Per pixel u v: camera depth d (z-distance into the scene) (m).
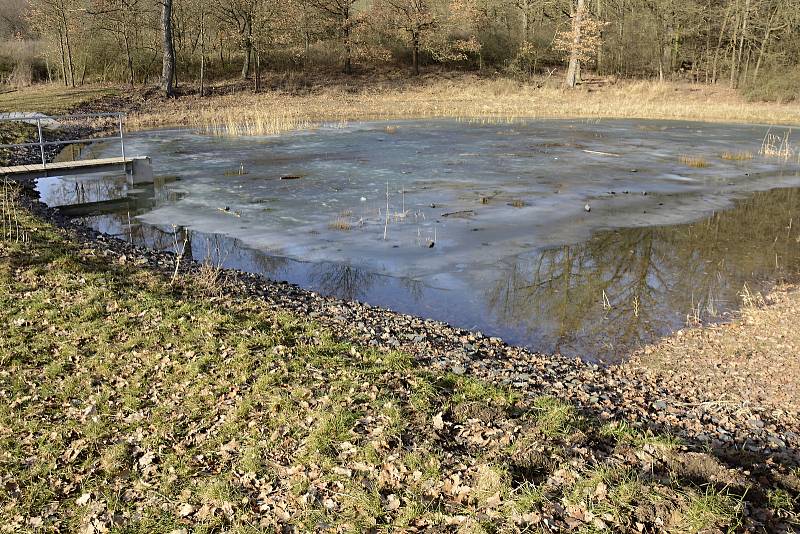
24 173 15.45
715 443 5.88
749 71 42.38
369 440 5.38
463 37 51.06
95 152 22.86
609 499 4.52
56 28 38.41
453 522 4.45
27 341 7.34
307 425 5.65
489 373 7.12
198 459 5.32
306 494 4.80
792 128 31.14
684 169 20.66
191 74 43.94
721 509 4.41
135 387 6.40
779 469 5.37
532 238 13.12
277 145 24.80
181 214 14.94
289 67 47.00
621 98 41.69
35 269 9.49
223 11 40.88
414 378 6.61
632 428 5.77
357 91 42.84
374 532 4.45
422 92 43.69
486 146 24.67
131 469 5.25
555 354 8.20
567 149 24.14
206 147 24.33
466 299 10.02
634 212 15.29
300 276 10.98
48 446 5.50
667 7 44.09
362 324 8.50
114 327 7.73
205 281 9.76
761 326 8.91
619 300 10.06
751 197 17.06
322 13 46.62
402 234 13.23
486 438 5.43
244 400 6.08
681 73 47.84
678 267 11.58
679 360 8.03
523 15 48.41
